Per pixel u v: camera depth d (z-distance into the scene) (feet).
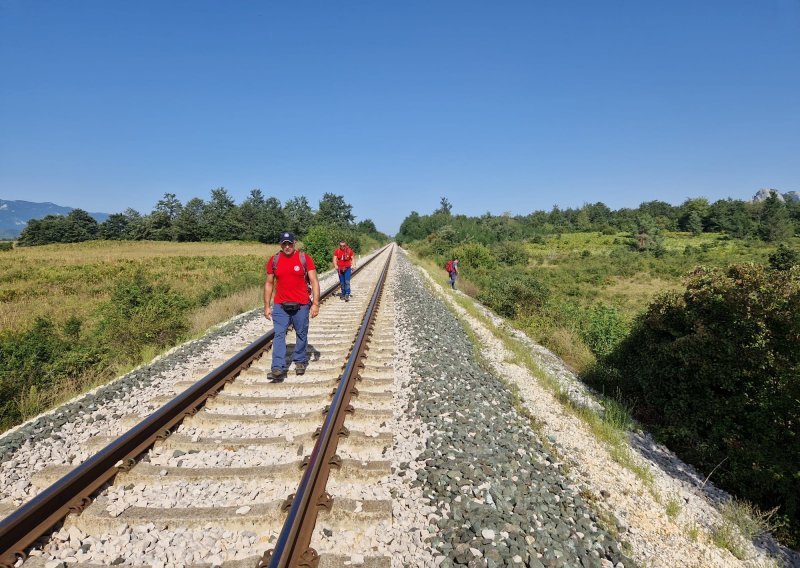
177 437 14.66
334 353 25.89
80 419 17.22
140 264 111.14
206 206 368.27
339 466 12.81
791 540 15.40
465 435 15.99
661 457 20.42
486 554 10.12
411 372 22.44
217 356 25.89
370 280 71.10
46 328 35.29
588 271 127.03
